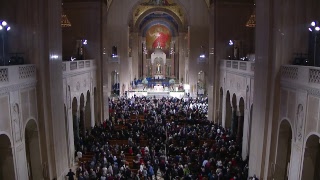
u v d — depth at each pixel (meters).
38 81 12.47
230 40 22.73
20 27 12.48
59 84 13.98
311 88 9.54
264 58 12.76
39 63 12.43
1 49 12.61
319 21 11.98
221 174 12.62
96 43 23.17
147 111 25.00
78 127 18.59
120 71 35.78
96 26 23.06
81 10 23.03
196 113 24.56
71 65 17.02
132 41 42.56
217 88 23.42
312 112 9.57
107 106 24.83
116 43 35.38
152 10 41.50
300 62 11.77
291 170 11.06
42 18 12.51
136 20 42.25
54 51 13.38
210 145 16.92
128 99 31.25
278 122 12.20
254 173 13.54
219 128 20.44
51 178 13.09
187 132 18.77
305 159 10.17
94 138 18.22
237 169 13.52
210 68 24.44
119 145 17.06
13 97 10.40
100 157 15.08
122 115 23.94
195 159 15.00
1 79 9.53
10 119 10.13
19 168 10.75
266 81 12.48
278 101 12.20
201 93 34.09
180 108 26.34
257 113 13.50
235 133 19.58
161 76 49.50
